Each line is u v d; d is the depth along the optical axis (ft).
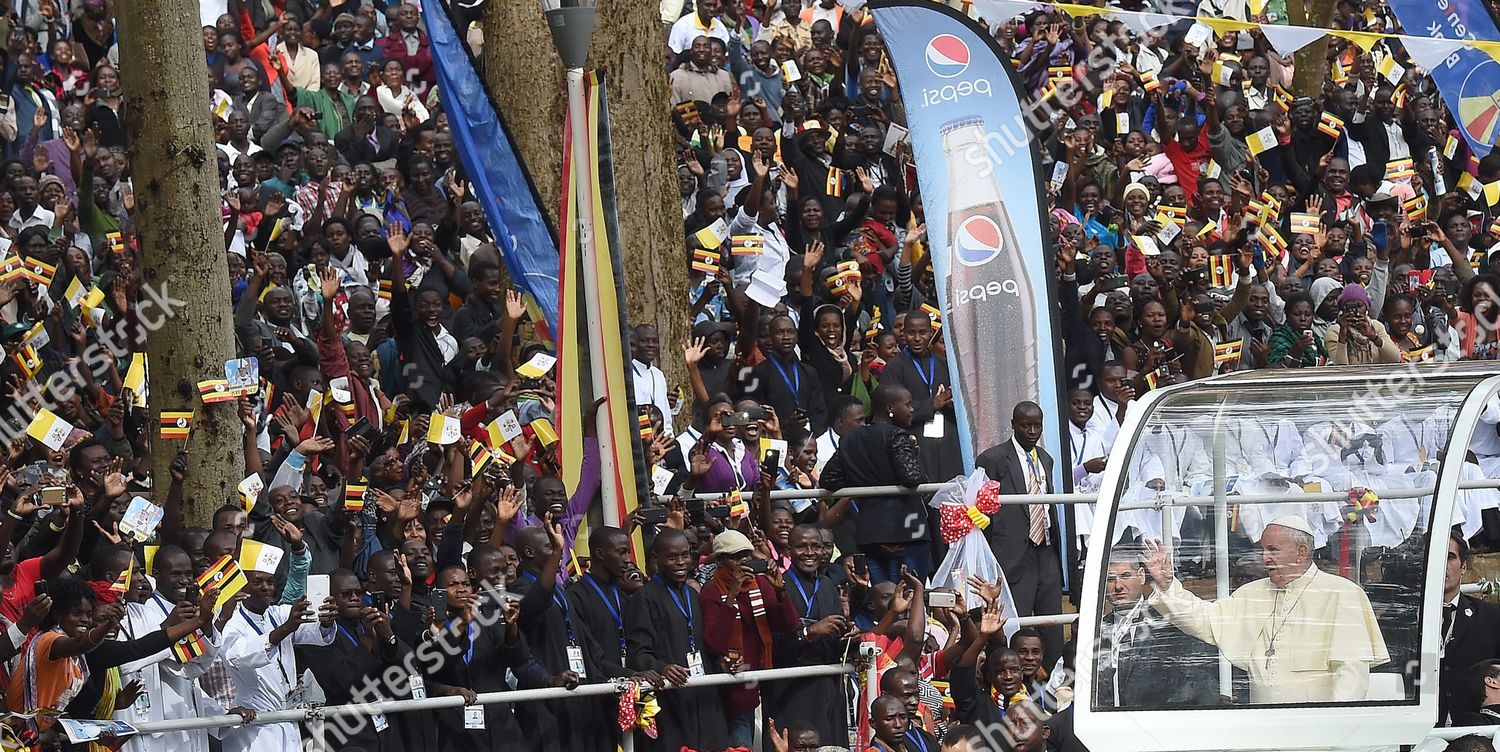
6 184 149.48
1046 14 196.85
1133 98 194.70
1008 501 117.60
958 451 134.21
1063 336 148.66
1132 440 82.07
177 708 92.27
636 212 146.92
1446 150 203.10
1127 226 174.81
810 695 102.94
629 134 146.72
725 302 155.84
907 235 155.74
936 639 112.37
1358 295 164.04
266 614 96.58
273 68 179.93
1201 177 189.47
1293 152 194.39
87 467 106.73
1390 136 204.33
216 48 176.96
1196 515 81.00
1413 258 186.91
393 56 187.62
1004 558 121.29
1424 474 78.69
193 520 117.39
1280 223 188.85
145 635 90.48
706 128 169.37
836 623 103.24
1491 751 69.67
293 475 110.83
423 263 150.20
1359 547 78.95
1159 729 79.10
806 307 146.61
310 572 104.83
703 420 134.31
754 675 99.81
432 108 185.47
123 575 94.27
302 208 157.58
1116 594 80.64
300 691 96.37
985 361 130.41
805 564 108.58
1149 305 152.76
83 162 152.35
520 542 100.37
